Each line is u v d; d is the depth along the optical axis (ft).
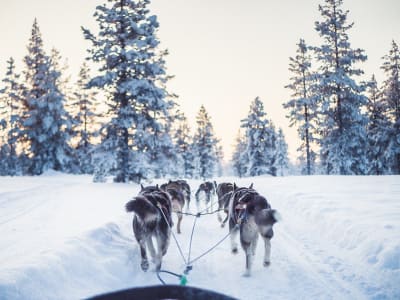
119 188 59.52
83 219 29.07
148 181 71.51
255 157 151.94
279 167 202.49
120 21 71.77
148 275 18.88
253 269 19.75
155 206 19.54
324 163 106.42
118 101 72.38
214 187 48.44
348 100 98.94
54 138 110.11
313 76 103.86
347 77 96.43
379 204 29.17
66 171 115.03
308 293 15.98
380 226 21.38
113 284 17.01
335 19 98.78
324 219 27.09
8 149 137.39
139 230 19.31
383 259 17.21
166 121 76.43
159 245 19.35
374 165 112.06
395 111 111.14
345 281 16.79
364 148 99.25
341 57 98.94
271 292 16.37
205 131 181.16
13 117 108.68
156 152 74.64
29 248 18.70
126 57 70.13
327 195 36.50
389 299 14.52
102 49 70.44
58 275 15.16
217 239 27.76
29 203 40.16
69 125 110.93
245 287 17.10
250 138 153.28
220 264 20.98
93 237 21.74
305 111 110.73
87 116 139.44
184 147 183.83
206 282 17.95
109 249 21.36
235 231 22.68
